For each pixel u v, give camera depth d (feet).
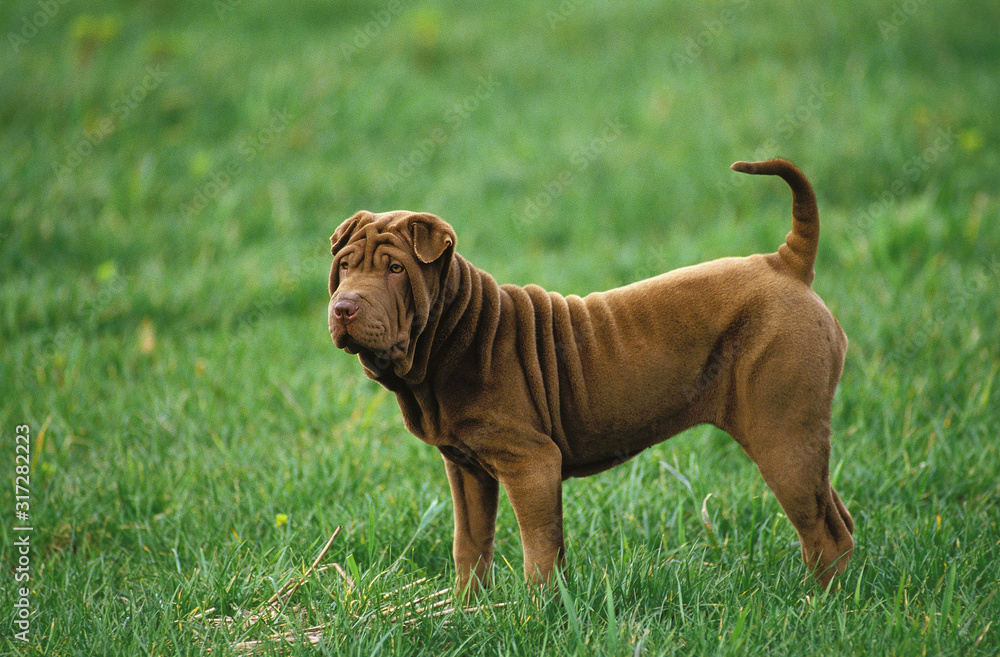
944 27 71.10
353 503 25.86
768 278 19.61
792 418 19.11
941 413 29.32
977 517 23.47
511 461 19.30
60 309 40.98
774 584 20.24
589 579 19.65
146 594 21.49
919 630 17.60
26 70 66.49
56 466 28.68
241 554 23.58
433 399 19.75
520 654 17.71
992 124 55.93
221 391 34.22
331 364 37.14
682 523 23.43
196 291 42.68
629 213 53.01
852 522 21.43
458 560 21.16
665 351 19.66
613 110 65.21
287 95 65.16
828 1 76.79
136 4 85.97
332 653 17.61
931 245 41.81
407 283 18.04
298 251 49.01
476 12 85.15
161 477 27.81
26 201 49.49
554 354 19.80
